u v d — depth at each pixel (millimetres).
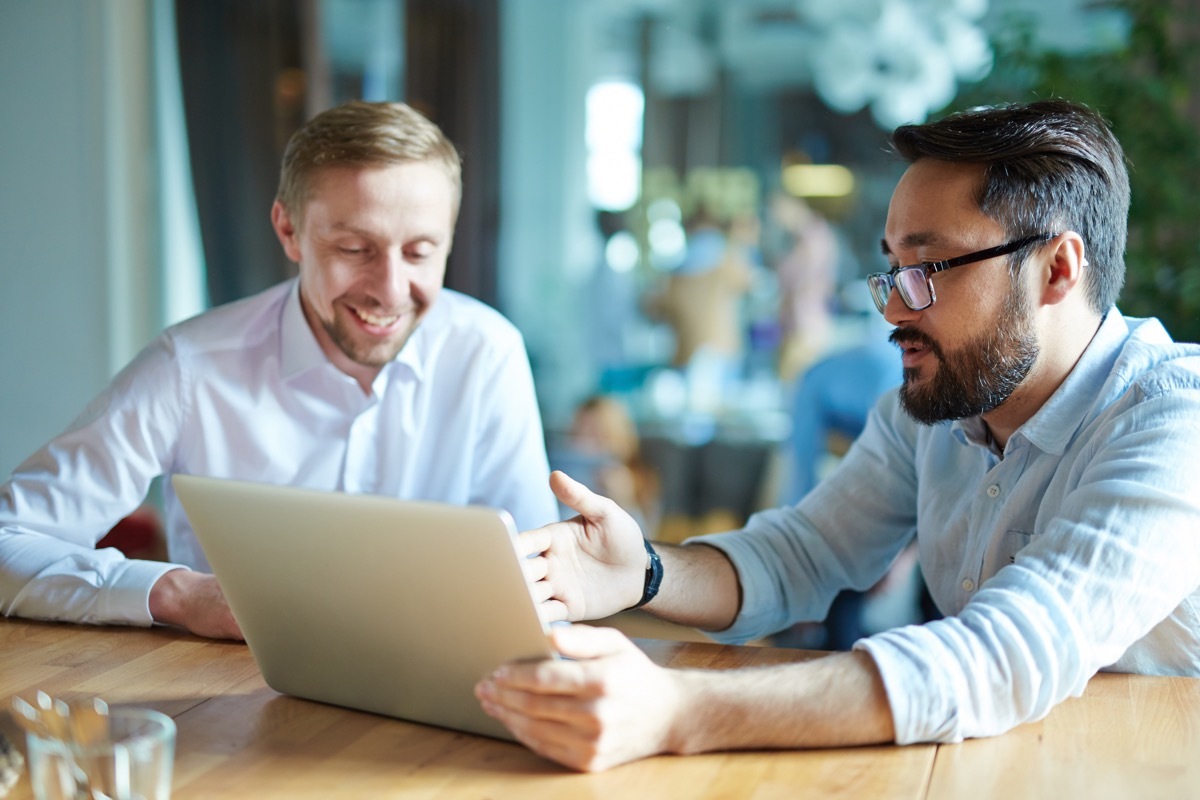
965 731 1079
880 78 4461
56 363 4180
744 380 4738
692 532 4516
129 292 4164
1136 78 3041
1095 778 1001
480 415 1979
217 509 1120
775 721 1050
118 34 4047
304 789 971
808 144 4707
